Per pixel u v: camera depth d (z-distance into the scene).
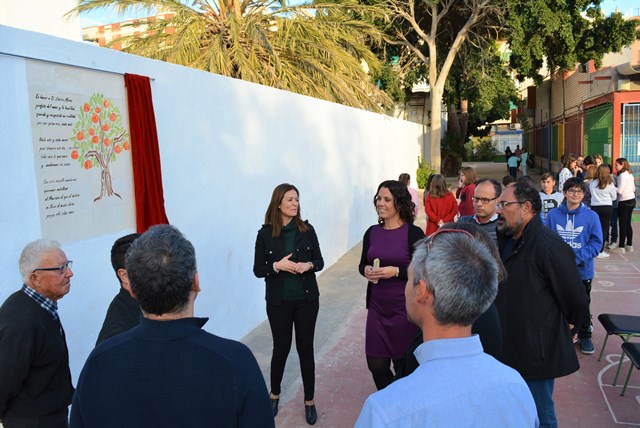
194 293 1.76
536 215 3.11
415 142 20.98
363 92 14.59
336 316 6.54
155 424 1.57
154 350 1.62
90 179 3.68
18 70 3.12
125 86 4.05
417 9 23.14
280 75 12.65
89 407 1.62
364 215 11.34
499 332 2.18
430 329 1.60
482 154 52.81
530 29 18.73
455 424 1.40
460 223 2.32
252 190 6.13
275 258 4.06
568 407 4.23
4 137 3.03
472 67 23.58
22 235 3.13
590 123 18.48
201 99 5.10
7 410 2.44
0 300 2.99
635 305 6.72
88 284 3.65
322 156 8.63
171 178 4.62
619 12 18.89
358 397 4.48
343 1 15.95
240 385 1.62
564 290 2.96
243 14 13.82
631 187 9.77
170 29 14.39
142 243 1.71
